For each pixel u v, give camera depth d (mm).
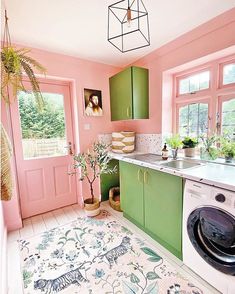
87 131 2721
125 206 2320
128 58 2588
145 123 2674
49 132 2600
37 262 1635
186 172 1468
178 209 1543
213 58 1866
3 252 1568
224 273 1225
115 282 1408
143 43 2150
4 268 1428
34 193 2537
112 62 2730
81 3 1426
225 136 1895
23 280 1449
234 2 1470
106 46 2191
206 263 1327
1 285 1218
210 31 1725
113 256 1688
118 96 2635
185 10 1557
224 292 1235
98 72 2732
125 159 2176
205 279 1355
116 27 1780
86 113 2664
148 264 1583
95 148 2580
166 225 1691
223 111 1928
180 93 2357
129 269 1532
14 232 2119
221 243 1238
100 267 1562
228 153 1770
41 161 2559
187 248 1466
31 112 2428
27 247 1843
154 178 1780
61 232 2102
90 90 2672
